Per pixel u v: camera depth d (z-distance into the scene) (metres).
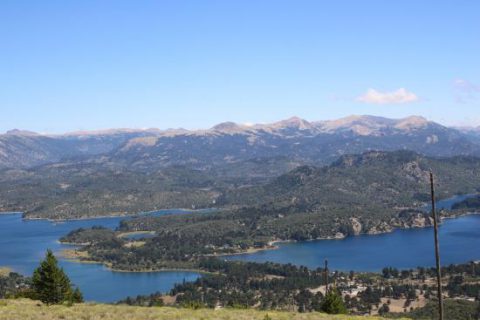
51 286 108.06
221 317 77.25
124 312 80.44
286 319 80.56
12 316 70.75
